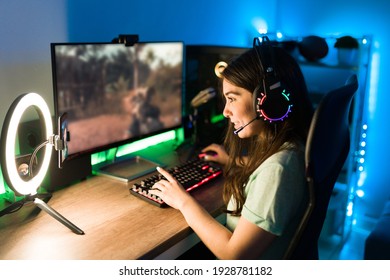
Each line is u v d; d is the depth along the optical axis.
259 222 1.02
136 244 1.09
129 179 1.51
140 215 1.26
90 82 1.45
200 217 1.16
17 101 1.12
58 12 1.52
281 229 1.02
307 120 1.13
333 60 2.22
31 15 1.44
